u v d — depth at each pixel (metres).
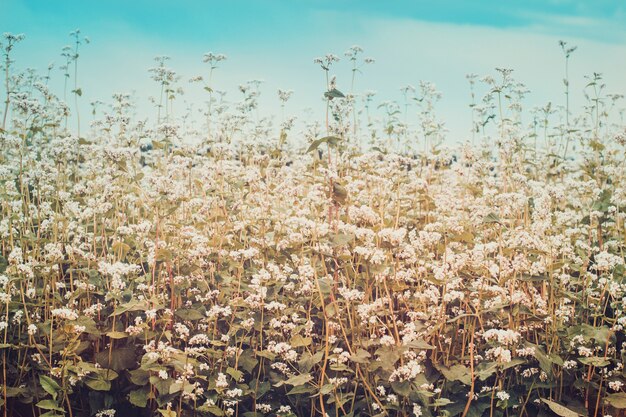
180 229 6.63
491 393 5.55
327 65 6.29
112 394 5.64
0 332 5.61
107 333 5.35
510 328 5.78
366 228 6.04
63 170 8.20
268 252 6.61
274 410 5.87
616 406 5.36
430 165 9.28
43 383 4.95
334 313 5.70
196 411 5.48
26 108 7.43
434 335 5.91
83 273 6.59
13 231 7.14
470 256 6.39
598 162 8.57
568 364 5.72
